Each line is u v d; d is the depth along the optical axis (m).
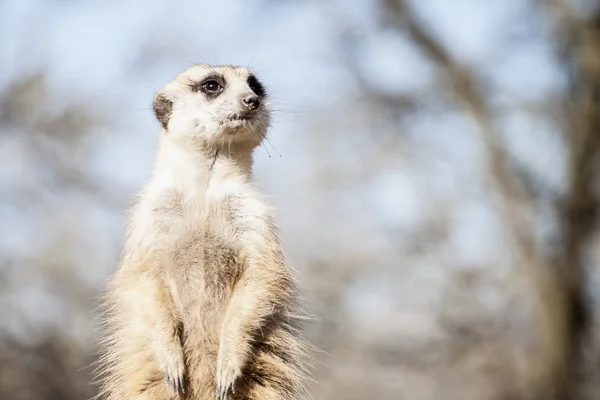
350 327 23.89
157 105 8.65
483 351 22.97
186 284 8.04
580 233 21.61
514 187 21.66
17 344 21.62
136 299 7.84
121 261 8.40
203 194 8.31
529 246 21.66
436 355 23.33
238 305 7.80
